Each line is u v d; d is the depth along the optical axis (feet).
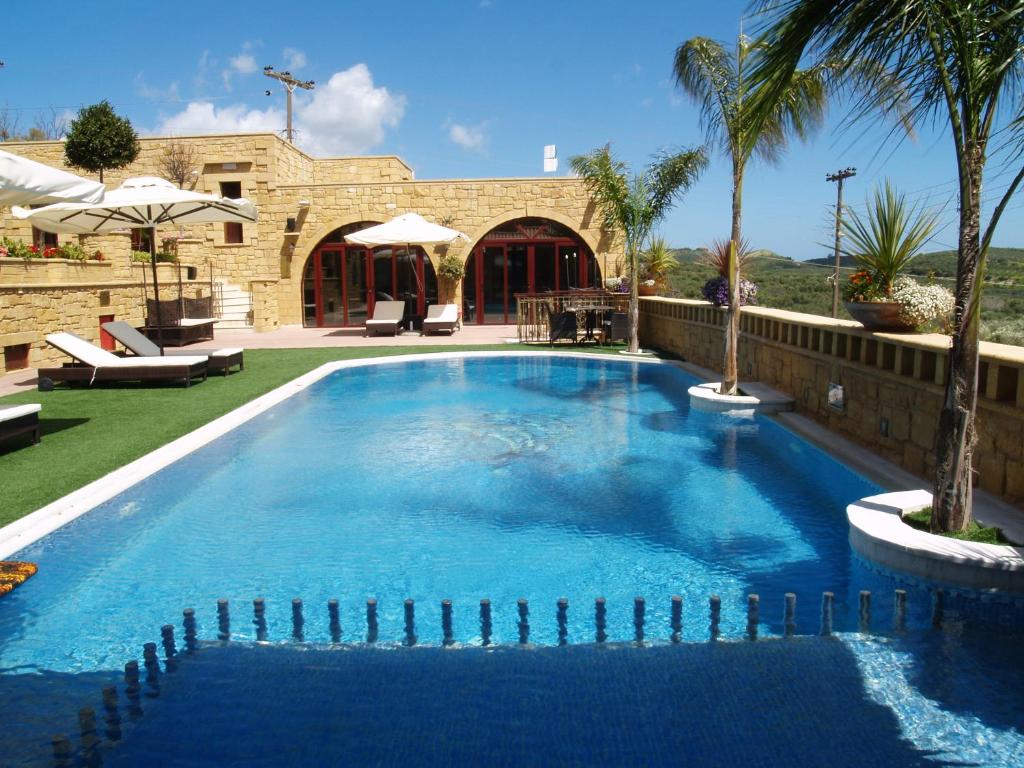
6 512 17.12
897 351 21.09
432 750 8.95
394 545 16.33
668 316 52.34
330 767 8.65
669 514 18.44
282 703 10.03
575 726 9.44
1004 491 16.39
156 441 24.36
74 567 14.98
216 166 73.10
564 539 16.71
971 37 12.64
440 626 12.44
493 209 72.02
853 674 10.73
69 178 20.63
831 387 26.45
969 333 13.92
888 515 15.81
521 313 60.95
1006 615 12.64
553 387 38.88
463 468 22.71
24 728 9.52
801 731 9.27
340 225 72.54
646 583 14.33
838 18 13.43
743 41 28.17
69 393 34.35
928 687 10.32
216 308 72.64
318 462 23.34
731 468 22.74
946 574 13.39
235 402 31.99
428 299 74.13
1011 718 9.53
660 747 8.96
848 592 13.79
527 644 11.75
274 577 14.60
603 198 50.55
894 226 21.95
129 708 9.95
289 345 56.34
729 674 10.71
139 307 56.13
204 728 9.46
